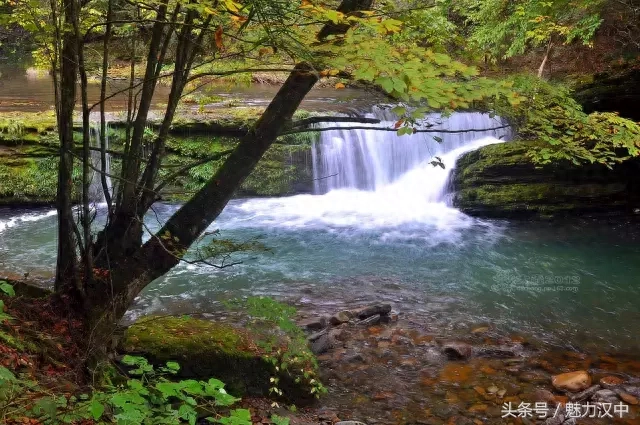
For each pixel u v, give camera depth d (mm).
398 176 12445
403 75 2666
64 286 3857
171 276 7504
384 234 9844
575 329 6285
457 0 8695
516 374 5168
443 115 3174
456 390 4863
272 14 2867
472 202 11133
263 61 3854
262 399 4289
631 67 12148
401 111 2838
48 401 2260
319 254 8734
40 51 4297
